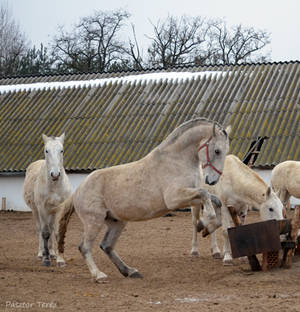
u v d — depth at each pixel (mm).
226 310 6547
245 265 10250
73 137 24672
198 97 24812
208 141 8477
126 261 11156
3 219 20766
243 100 23828
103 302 7180
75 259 11516
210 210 8062
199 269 10031
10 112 27562
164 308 6738
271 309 6551
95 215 9078
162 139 22969
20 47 48312
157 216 8906
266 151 20672
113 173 9125
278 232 9180
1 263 11008
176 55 44125
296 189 13867
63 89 28562
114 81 28031
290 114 22266
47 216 10969
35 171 11961
